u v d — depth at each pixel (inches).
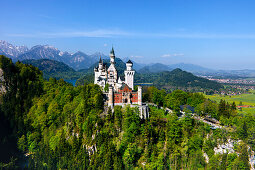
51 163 4611.2
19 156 5315.0
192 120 5472.4
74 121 5393.7
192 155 4761.3
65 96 6269.7
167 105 6619.1
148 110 5826.8
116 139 4899.1
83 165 4448.8
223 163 4429.1
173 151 4766.2
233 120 5625.0
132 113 5182.1
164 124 5438.0
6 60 6993.1
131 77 6560.0
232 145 4950.8
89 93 5944.9
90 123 5059.1
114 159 4357.8
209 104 6520.7
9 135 5654.5
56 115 5885.8
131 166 4532.5
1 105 6254.9
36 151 5191.9
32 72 7470.5
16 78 6879.9
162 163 4503.0
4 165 4768.7
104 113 5423.2
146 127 4886.8
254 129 5019.7
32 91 6756.9
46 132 5664.4
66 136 5241.1
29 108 6422.2
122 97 5703.7
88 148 4746.6
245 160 4436.5
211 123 5733.3
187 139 4982.8
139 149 4677.7
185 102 7608.3
